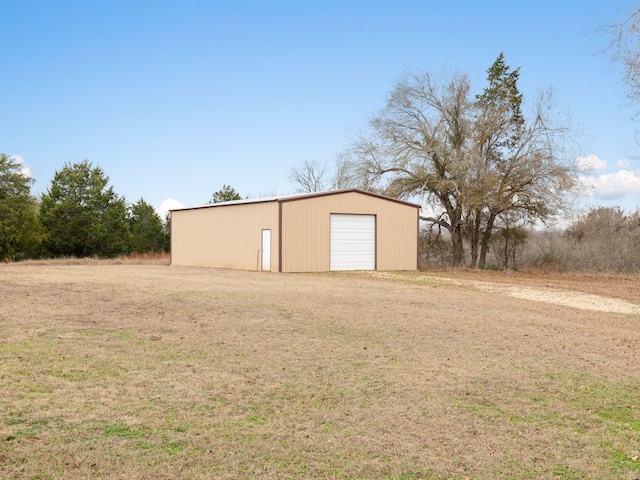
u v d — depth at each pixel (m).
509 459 4.71
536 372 7.45
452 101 32.72
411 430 5.26
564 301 16.00
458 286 19.59
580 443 5.11
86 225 47.91
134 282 16.98
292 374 6.91
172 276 20.28
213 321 10.26
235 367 7.12
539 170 30.55
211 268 27.42
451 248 35.66
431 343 9.02
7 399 5.57
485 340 9.41
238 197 53.56
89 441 4.67
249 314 11.13
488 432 5.29
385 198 26.70
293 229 24.23
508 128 32.78
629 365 8.03
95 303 11.95
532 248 34.31
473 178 31.55
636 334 10.70
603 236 32.44
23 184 48.22
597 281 23.34
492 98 34.50
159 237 51.91
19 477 4.02
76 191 48.38
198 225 30.23
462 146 32.47
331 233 25.25
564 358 8.30
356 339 9.11
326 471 4.35
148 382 6.34
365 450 4.77
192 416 5.36
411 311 12.34
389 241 26.83
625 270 27.69
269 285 17.20
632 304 15.65
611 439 5.24
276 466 4.40
